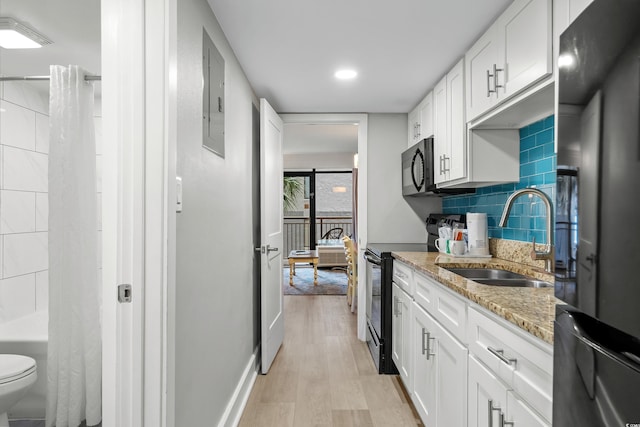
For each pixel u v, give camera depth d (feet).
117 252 3.85
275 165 10.32
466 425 4.74
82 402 6.01
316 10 5.86
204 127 5.44
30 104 8.74
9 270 8.21
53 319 5.84
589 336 2.21
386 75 8.61
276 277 10.41
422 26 6.37
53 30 6.25
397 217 11.85
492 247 8.41
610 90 2.00
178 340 4.44
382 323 9.23
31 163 8.75
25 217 8.59
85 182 5.99
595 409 2.10
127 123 3.85
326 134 17.93
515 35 5.39
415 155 10.03
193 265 4.98
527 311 3.55
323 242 25.22
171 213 3.96
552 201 6.39
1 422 5.86
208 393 5.66
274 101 10.60
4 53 7.14
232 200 7.22
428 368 6.32
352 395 8.11
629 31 1.85
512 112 6.13
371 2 5.65
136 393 3.87
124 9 3.84
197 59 5.14
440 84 8.73
